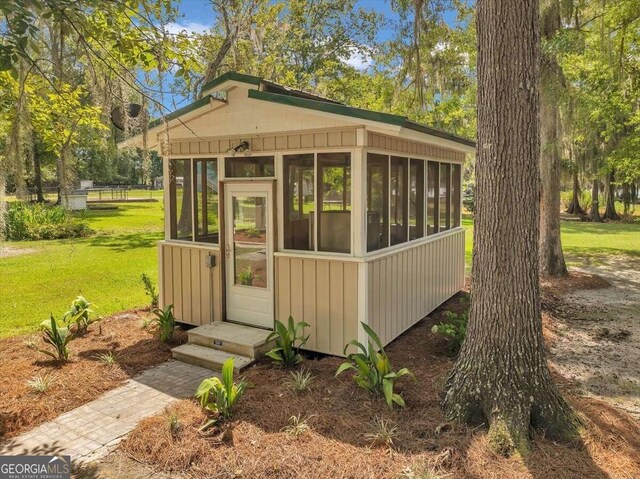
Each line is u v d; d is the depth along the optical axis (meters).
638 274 11.23
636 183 26.69
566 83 10.09
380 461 3.22
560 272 10.61
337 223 5.32
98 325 6.70
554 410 3.55
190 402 4.20
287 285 5.65
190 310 6.58
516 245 3.63
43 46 4.29
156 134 6.42
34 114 6.07
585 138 14.37
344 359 5.25
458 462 3.19
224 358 5.19
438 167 7.71
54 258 12.59
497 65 3.56
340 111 4.92
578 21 10.41
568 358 5.70
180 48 6.00
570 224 23.80
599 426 3.64
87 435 3.76
